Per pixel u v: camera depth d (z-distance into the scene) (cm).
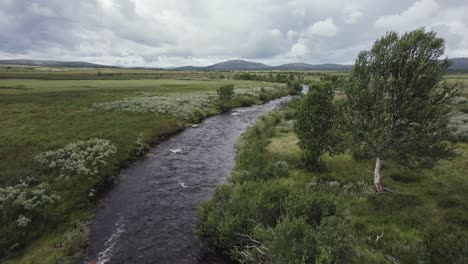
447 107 1198
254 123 3972
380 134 1275
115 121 3158
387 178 1608
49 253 1085
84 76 11606
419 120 1212
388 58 1270
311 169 1802
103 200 1602
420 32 1177
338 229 862
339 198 1149
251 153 2091
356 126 1352
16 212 1248
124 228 1317
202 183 1872
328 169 1820
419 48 1188
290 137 2802
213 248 1165
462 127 2381
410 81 1221
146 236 1256
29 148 2080
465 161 1788
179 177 1970
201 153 2542
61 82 7831
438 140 1220
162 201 1603
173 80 11244
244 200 1234
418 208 1212
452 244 866
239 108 5512
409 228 1073
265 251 968
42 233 1220
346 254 810
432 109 1177
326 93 1758
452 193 1334
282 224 888
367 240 1015
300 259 793
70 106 3825
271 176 1741
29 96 4388
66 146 2134
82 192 1619
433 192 1362
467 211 1137
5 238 1089
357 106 1358
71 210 1439
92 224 1345
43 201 1393
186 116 3866
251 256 1002
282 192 1215
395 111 1274
